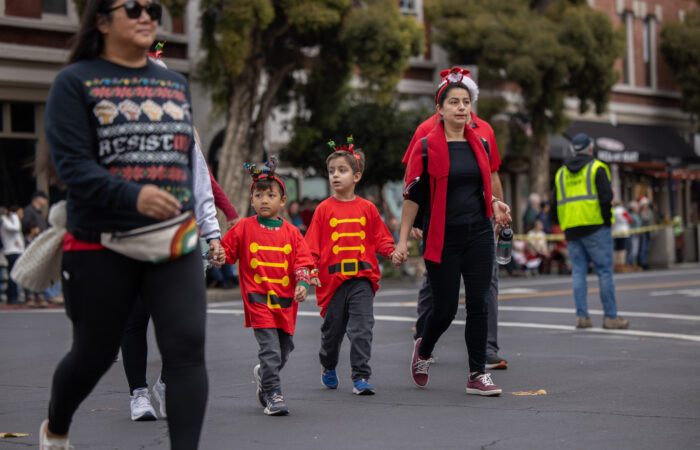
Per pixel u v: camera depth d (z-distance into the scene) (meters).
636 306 14.02
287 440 5.10
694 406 5.95
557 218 11.11
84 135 3.66
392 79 20.58
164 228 3.67
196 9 23.08
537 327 11.19
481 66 26.67
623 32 28.27
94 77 3.71
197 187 5.36
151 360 8.68
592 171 10.76
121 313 3.77
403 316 12.72
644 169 35.16
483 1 27.17
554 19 28.12
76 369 3.81
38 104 20.75
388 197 26.12
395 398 6.44
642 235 27.75
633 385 6.82
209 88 22.62
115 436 5.27
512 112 29.59
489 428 5.33
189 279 3.77
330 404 6.25
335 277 6.70
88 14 3.75
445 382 7.14
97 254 3.71
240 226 6.12
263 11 18.64
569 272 25.05
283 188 6.20
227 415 5.89
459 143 6.34
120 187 3.55
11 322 13.24
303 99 22.55
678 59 37.34
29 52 20.23
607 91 27.91
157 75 3.82
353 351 6.64
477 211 6.32
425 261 6.46
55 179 3.86
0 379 7.69
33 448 4.95
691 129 39.66
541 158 27.78
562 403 6.11
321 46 21.30
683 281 19.94
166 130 3.76
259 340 6.01
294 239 6.17
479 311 6.43
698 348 9.09
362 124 22.73
